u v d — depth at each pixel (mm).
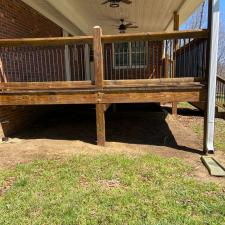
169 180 3748
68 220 2779
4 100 5633
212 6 4848
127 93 5352
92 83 5441
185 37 5059
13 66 6422
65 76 9594
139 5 9234
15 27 6668
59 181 3666
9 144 5531
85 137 6145
